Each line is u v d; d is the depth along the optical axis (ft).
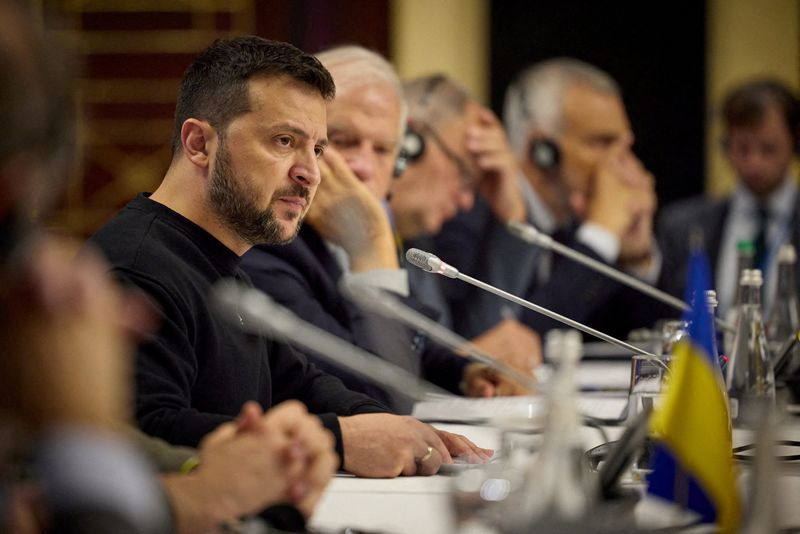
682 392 10.37
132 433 11.87
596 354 37.47
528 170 54.29
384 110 27.58
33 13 6.50
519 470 9.80
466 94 44.86
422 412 22.08
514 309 42.73
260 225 16.75
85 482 6.79
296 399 18.30
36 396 6.81
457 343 17.16
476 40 56.08
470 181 44.42
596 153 54.29
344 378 21.90
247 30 57.67
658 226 54.08
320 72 17.13
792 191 48.32
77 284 6.99
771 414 9.37
